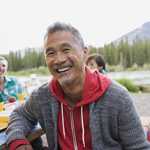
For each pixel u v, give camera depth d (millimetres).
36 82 3965
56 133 1708
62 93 1681
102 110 1598
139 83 10273
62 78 1576
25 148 1681
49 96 1733
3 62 3555
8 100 3254
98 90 1600
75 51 1567
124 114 1579
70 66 1565
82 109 1626
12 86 3578
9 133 1774
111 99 1581
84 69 1632
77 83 1610
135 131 1604
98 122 1608
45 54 1614
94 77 1646
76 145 1664
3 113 2318
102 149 1639
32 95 1817
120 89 1603
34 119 1913
